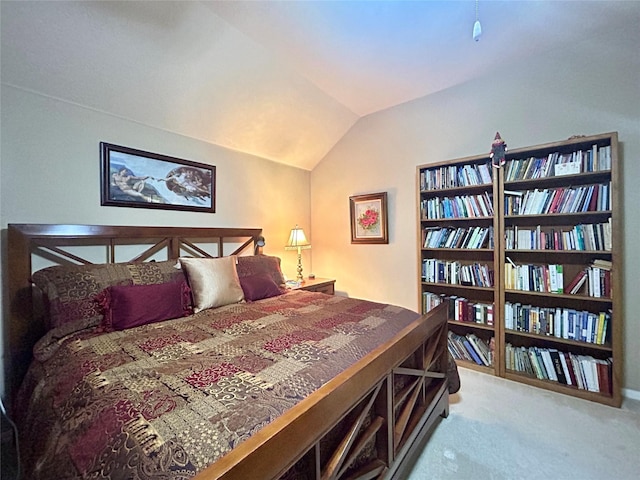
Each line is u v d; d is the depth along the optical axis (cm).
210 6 178
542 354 224
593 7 183
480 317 256
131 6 166
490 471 143
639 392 201
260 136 305
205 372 108
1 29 154
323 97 292
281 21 191
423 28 200
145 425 78
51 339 152
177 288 194
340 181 370
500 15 189
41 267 190
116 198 221
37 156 186
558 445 160
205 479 55
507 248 239
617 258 194
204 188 279
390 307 208
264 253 336
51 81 184
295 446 75
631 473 140
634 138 200
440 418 184
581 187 212
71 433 87
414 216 309
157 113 234
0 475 139
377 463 119
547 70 230
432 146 293
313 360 118
